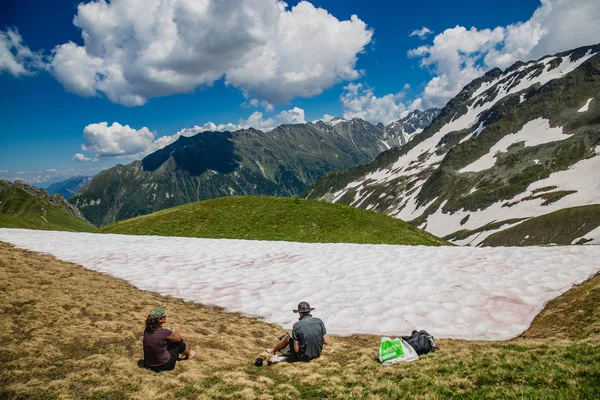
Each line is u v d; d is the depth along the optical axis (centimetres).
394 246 3462
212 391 998
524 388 853
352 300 1984
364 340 1541
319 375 1127
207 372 1150
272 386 1062
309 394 995
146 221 6166
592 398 755
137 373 1073
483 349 1276
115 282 2388
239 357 1338
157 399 940
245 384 1058
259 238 5100
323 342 1338
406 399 897
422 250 3106
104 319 1539
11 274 2003
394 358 1238
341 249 3372
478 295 1908
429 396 892
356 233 5131
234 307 1983
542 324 1562
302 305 1360
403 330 1616
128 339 1353
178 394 977
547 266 2288
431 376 1050
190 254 3347
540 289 1920
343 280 2339
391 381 1043
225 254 3325
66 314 1516
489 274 2223
